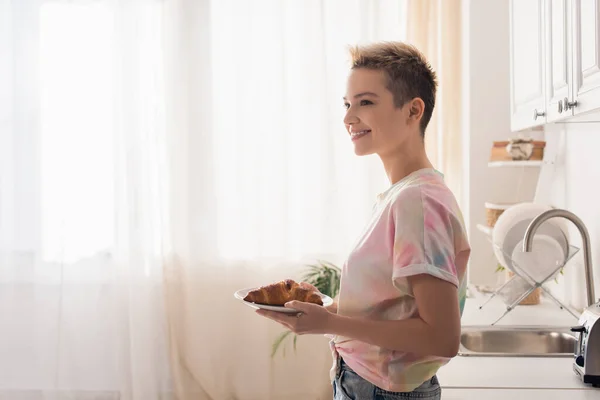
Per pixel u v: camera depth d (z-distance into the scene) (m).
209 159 3.29
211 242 3.30
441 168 3.19
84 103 3.34
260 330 3.28
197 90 3.29
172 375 3.33
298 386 3.32
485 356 1.77
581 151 2.34
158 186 3.30
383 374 1.14
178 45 3.27
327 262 3.26
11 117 3.36
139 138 3.28
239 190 3.28
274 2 3.22
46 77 3.34
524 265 2.16
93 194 3.35
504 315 2.23
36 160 3.35
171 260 3.32
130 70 3.25
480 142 3.02
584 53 1.50
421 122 1.19
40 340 3.38
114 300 3.33
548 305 2.49
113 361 3.38
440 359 1.13
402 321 1.05
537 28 1.98
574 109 1.58
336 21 3.25
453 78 3.17
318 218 3.27
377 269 1.12
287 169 3.26
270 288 1.19
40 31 3.34
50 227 3.36
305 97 3.25
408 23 3.17
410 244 1.04
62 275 3.33
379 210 1.16
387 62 1.15
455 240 1.11
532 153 2.75
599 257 2.16
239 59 3.25
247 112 3.26
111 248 3.36
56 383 3.37
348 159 3.28
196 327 3.30
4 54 3.37
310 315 1.08
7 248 3.37
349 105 1.20
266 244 3.29
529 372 1.62
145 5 3.28
